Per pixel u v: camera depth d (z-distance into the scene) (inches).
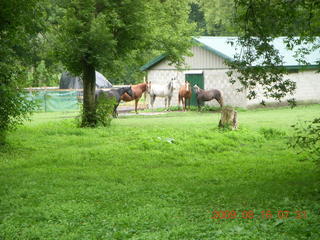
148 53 938.7
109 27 834.2
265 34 447.5
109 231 272.5
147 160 548.4
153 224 283.3
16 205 339.0
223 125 773.9
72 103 1397.6
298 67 1306.6
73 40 797.9
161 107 1483.8
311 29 455.5
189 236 253.9
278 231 260.2
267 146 659.4
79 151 601.9
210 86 1371.8
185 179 438.3
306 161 530.0
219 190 383.6
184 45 911.7
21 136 748.0
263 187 392.2
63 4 810.8
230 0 2100.1
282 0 432.8
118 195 366.6
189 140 672.4
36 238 264.8
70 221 297.0
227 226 269.4
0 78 594.9
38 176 452.4
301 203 327.3
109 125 901.8
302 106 1332.4
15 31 608.1
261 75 458.6
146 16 848.9
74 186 405.7
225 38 1465.3
